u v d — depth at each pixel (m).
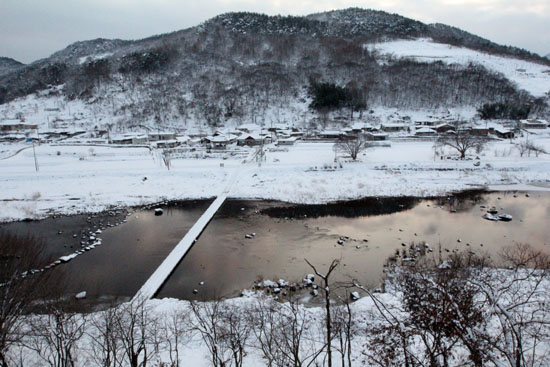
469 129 90.81
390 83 154.25
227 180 53.66
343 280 23.36
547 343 12.10
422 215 38.69
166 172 56.88
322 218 38.19
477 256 26.00
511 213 38.53
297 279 23.89
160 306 19.66
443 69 165.50
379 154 72.00
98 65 185.50
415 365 11.05
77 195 47.22
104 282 23.94
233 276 24.83
